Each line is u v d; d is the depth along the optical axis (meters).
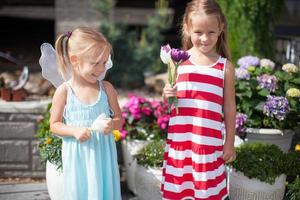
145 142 3.72
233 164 3.15
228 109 2.72
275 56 4.75
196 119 2.65
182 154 2.69
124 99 5.09
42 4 15.78
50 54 3.03
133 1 14.38
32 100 4.29
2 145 4.04
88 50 2.48
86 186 2.64
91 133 2.60
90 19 6.96
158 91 5.80
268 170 3.08
